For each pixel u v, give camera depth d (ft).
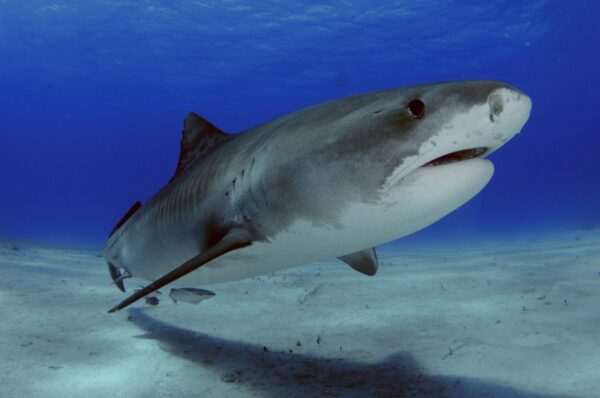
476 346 12.96
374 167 7.84
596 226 73.82
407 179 7.69
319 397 10.36
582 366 11.18
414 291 21.35
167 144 426.51
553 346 12.59
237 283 25.13
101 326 16.20
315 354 13.21
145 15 115.96
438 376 11.18
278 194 9.46
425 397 10.13
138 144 427.74
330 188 8.48
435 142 7.23
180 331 15.76
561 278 22.00
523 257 32.37
